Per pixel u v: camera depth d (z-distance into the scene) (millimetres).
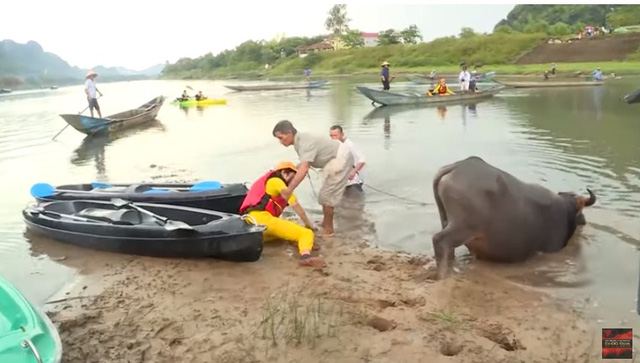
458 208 6156
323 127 18281
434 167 11539
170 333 5148
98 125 18594
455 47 66875
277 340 4887
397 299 5699
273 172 7480
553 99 24891
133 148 15703
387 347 4738
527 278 6164
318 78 62312
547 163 11500
